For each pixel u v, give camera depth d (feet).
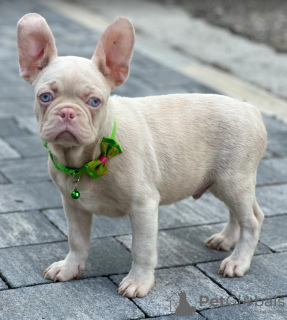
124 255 4.75
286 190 5.66
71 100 3.98
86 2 13.09
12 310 4.20
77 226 4.49
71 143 3.98
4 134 6.46
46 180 5.71
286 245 4.91
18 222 5.08
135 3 13.21
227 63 9.19
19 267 4.58
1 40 9.89
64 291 4.38
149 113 4.46
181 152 4.45
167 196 4.51
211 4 13.25
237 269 4.55
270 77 8.59
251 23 11.60
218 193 4.68
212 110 4.56
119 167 4.23
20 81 8.09
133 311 4.23
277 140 6.52
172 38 10.49
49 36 4.11
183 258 4.74
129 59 4.16
